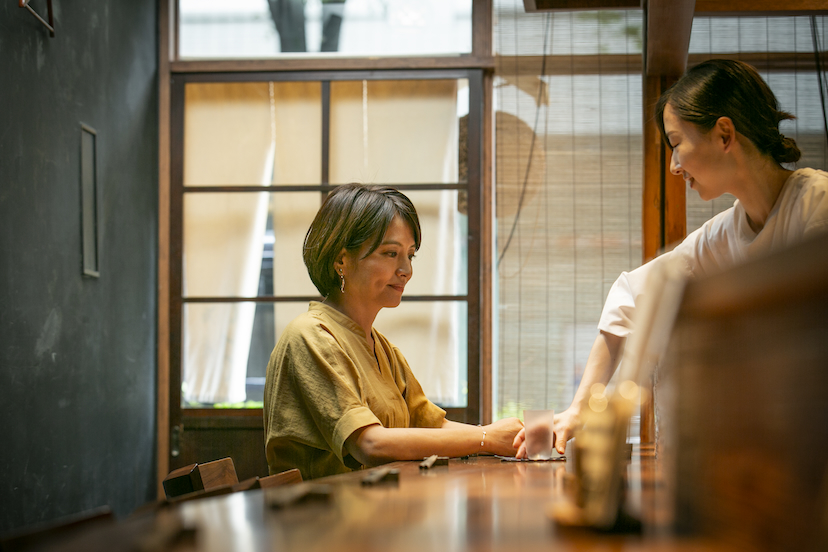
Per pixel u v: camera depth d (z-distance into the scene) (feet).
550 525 1.77
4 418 7.59
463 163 11.66
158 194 11.88
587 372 5.08
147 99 11.57
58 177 8.84
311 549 1.52
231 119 11.96
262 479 3.29
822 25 10.26
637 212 10.97
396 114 11.82
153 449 11.46
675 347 1.73
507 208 11.09
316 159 11.85
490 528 1.75
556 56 11.20
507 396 10.89
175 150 11.90
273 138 11.92
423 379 11.36
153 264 11.64
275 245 11.82
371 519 1.90
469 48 11.84
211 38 12.14
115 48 10.49
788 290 1.19
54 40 8.81
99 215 9.86
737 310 1.39
